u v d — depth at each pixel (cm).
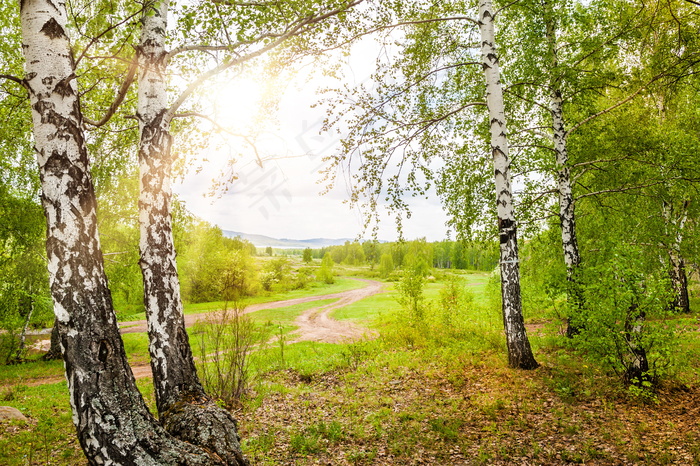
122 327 2431
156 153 448
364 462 489
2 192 1224
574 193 1148
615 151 986
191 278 3906
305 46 551
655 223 1010
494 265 1345
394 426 590
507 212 777
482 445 511
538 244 1277
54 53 301
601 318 653
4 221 1283
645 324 647
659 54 762
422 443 531
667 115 1180
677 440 484
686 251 1105
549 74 884
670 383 653
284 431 599
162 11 473
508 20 959
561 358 837
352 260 11594
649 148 936
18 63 790
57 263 287
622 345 648
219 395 740
